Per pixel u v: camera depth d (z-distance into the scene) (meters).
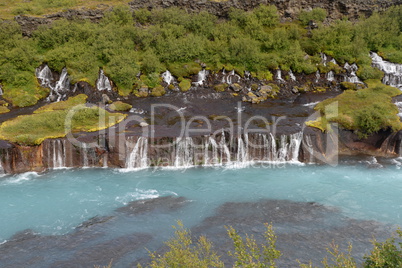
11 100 45.75
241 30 58.94
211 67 52.47
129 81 48.53
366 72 51.19
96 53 51.59
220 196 30.16
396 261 14.94
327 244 23.69
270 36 55.56
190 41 53.69
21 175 33.75
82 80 48.03
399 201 28.75
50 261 22.45
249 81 51.41
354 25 59.66
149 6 60.12
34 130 36.47
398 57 53.72
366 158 36.16
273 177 33.19
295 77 52.19
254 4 60.97
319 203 28.78
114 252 23.23
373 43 56.28
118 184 32.19
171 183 32.41
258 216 27.14
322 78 52.00
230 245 23.59
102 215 27.53
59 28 53.59
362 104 41.25
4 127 37.06
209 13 60.47
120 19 58.19
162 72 51.81
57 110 41.72
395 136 35.97
